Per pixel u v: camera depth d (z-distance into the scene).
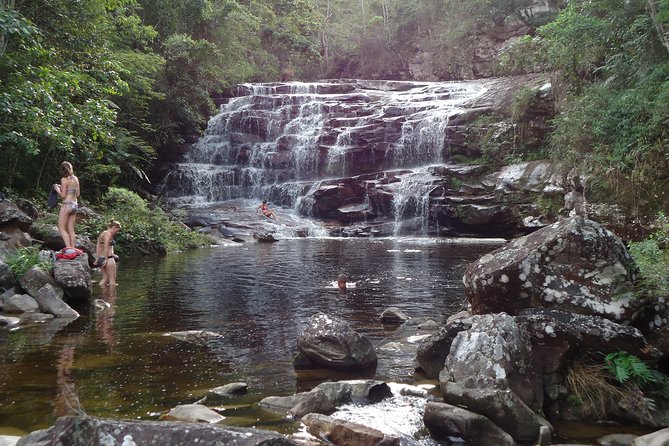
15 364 4.90
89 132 15.37
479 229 19.92
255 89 32.06
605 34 14.52
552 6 30.34
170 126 25.64
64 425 2.42
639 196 13.37
